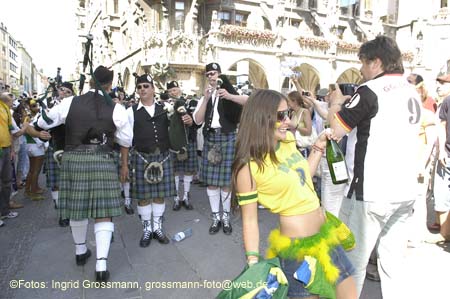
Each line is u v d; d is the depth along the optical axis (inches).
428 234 188.4
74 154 139.4
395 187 97.1
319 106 167.0
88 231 202.2
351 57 980.6
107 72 149.9
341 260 87.2
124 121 146.3
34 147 269.0
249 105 85.7
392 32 1147.3
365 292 133.1
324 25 968.3
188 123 182.2
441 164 176.6
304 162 91.5
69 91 245.4
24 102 385.4
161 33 745.6
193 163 250.5
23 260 162.9
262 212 234.2
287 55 879.7
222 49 803.4
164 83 732.0
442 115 175.2
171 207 255.1
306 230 85.0
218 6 852.6
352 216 102.4
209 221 220.1
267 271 78.4
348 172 103.3
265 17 921.5
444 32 1046.4
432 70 1059.9
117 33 1125.1
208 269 153.5
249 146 84.0
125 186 239.5
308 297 82.4
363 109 96.0
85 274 149.1
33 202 268.7
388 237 107.1
